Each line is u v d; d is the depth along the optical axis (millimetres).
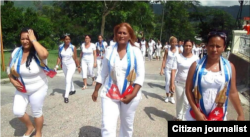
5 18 19719
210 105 2549
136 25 22203
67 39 6094
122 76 3023
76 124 4523
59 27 27312
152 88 7852
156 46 20062
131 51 3039
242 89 6773
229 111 4691
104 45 8867
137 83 3033
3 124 4496
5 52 18672
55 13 30094
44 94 3805
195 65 2557
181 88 4551
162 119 4953
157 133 4250
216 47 2389
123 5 19969
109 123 2971
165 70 6250
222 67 2465
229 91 2539
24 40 3543
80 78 9180
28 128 3953
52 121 4645
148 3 23172
